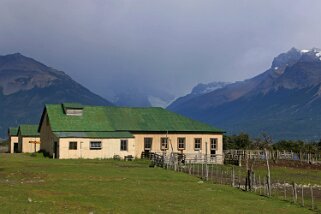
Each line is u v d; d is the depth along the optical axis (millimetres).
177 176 50094
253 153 88812
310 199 39469
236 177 52594
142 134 80375
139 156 79625
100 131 77188
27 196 31359
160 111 86875
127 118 82750
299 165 79438
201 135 83375
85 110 81750
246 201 35906
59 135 73312
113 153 75688
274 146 112500
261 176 58438
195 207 31594
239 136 115188
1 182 39812
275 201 37031
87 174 47844
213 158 77312
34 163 60969
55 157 74125
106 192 35875
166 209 30219
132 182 43094
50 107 80938
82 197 32719
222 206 32812
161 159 63594
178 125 83562
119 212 28062
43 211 26250
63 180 42281
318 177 61031
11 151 108938
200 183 45188
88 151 74188
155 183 43312
